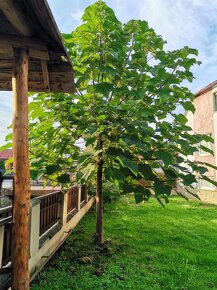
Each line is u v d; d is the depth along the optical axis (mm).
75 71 4730
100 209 6035
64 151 5211
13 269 2492
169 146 4531
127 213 10117
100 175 6051
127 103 4504
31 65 3027
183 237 6875
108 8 4949
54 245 5168
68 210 6895
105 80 4977
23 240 2516
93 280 4074
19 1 2059
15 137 2580
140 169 4402
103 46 4668
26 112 2621
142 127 4172
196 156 16516
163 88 4676
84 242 6102
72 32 4922
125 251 5625
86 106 4977
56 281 4000
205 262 5172
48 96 4953
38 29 2412
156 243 6332
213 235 7230
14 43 2537
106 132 4492
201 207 12758
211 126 15508
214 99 15375
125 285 3932
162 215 9961
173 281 4191
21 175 2553
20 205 2525
